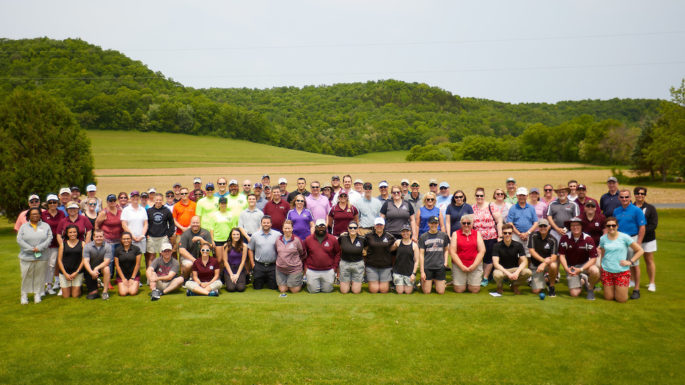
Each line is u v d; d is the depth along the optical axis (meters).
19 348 6.29
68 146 22.19
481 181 54.22
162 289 9.10
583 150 95.56
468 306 8.05
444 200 11.23
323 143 150.88
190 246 9.61
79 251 8.91
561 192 10.02
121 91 123.88
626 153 88.50
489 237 9.81
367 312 7.77
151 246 10.80
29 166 20.73
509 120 172.50
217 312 7.77
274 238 9.48
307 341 6.52
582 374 5.55
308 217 10.24
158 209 10.86
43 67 124.88
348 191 11.40
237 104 197.50
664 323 7.11
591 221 9.32
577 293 8.66
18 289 9.59
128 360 5.91
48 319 7.48
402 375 5.55
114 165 75.56
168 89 150.38
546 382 5.38
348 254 9.12
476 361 5.91
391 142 161.50
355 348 6.30
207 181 54.41
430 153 121.56
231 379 5.44
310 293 9.24
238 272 9.40
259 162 93.12
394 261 9.34
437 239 9.08
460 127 165.50
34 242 8.44
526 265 8.95
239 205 11.12
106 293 8.73
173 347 6.31
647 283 9.66
